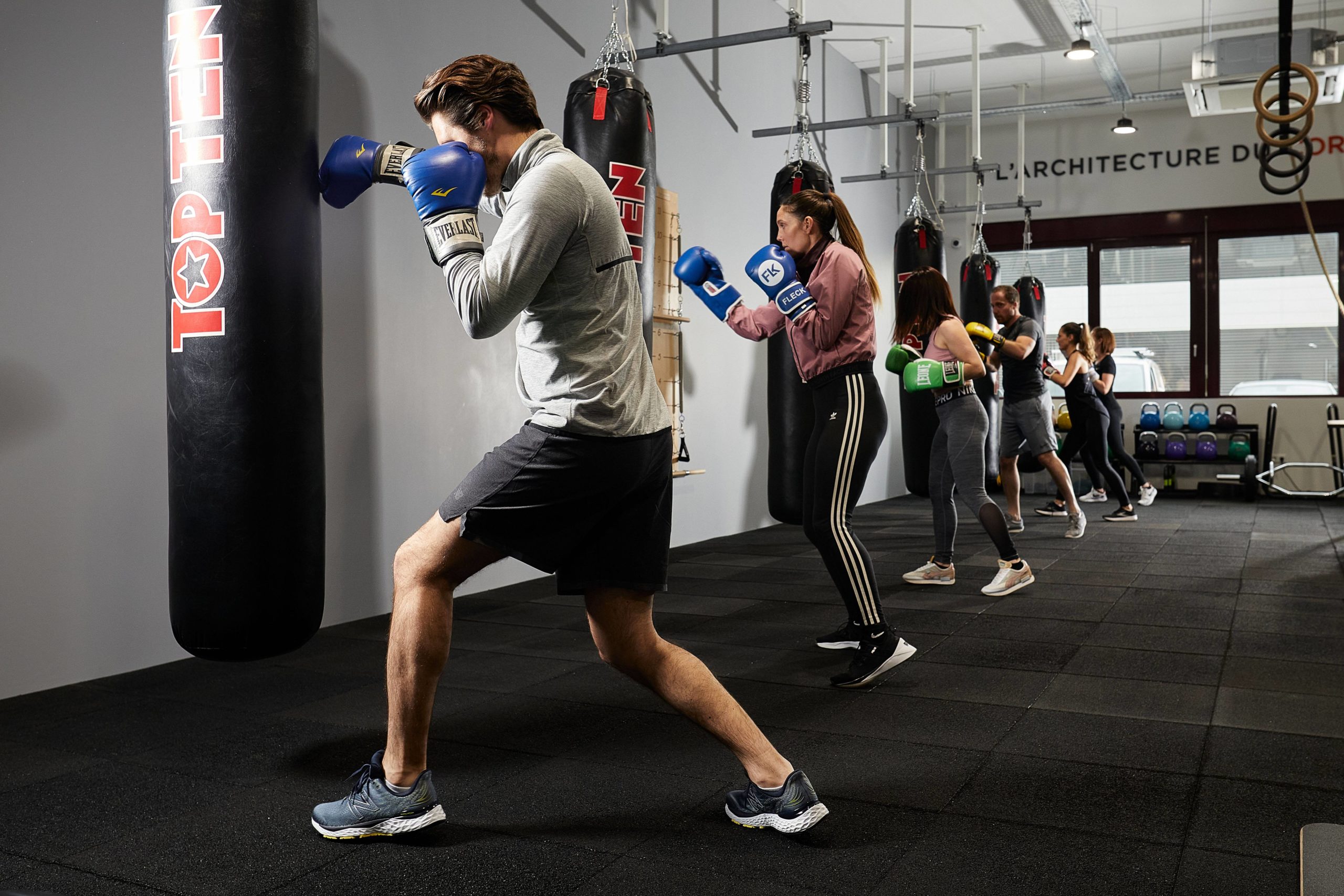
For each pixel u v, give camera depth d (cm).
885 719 255
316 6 214
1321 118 893
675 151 590
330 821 183
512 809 198
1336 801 198
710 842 182
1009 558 418
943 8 732
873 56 832
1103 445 691
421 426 427
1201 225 934
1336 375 904
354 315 395
